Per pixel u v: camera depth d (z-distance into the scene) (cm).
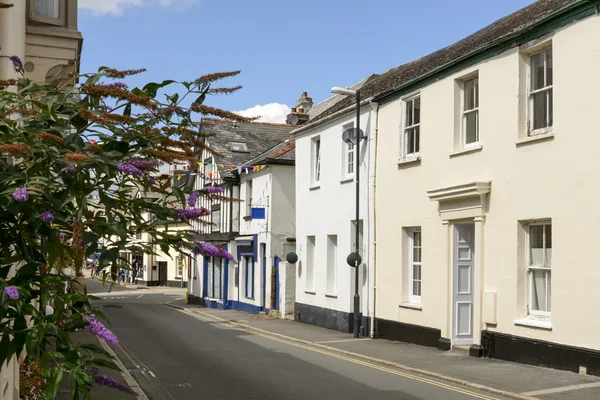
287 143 2962
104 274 321
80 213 297
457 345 1407
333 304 1997
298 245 2288
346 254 1922
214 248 335
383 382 1071
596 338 1035
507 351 1229
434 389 1003
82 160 284
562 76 1129
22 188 274
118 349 1516
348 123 1931
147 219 335
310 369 1220
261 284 2738
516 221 1222
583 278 1065
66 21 746
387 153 1700
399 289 1628
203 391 1011
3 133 310
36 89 333
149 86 320
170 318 2477
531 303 1212
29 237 309
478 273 1309
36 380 732
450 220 1419
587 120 1074
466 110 1425
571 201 1098
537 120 1223
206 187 351
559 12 1121
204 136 340
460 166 1395
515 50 1245
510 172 1244
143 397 935
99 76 316
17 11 576
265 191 2720
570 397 892
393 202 1664
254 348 1551
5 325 275
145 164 321
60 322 278
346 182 1936
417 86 1564
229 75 319
